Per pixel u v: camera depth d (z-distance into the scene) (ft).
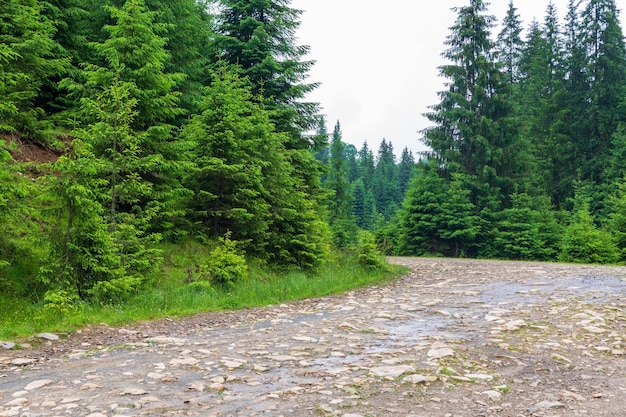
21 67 48.11
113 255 35.58
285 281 50.52
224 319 34.17
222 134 51.29
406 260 94.38
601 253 104.63
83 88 45.80
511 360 22.30
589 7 158.20
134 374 19.86
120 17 45.03
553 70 171.83
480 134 128.98
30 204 35.55
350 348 24.63
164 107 46.78
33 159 46.70
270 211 58.23
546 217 118.11
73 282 33.81
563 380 19.44
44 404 16.06
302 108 77.77
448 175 130.21
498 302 39.68
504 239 116.88
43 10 53.83
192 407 15.85
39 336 26.27
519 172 132.77
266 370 20.49
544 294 43.29
